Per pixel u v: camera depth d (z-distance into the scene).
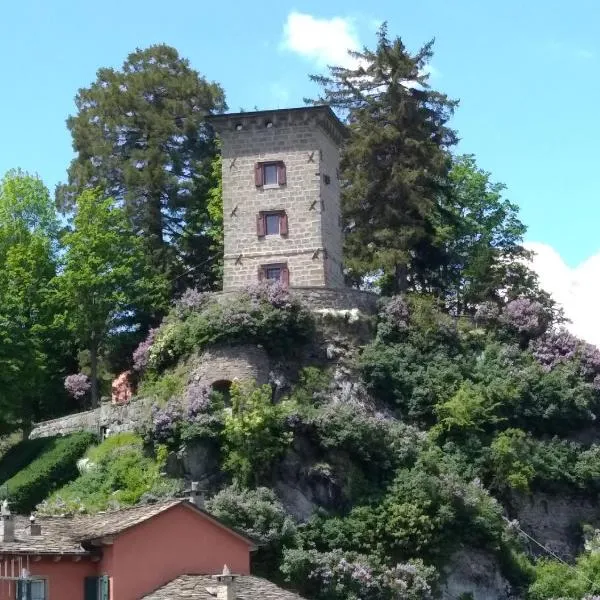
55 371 95.38
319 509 74.12
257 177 89.19
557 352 89.06
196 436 75.44
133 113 101.56
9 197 98.44
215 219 97.75
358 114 95.69
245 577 54.94
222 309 81.88
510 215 106.88
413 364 84.62
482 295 100.88
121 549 52.75
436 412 82.56
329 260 88.81
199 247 100.25
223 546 55.47
